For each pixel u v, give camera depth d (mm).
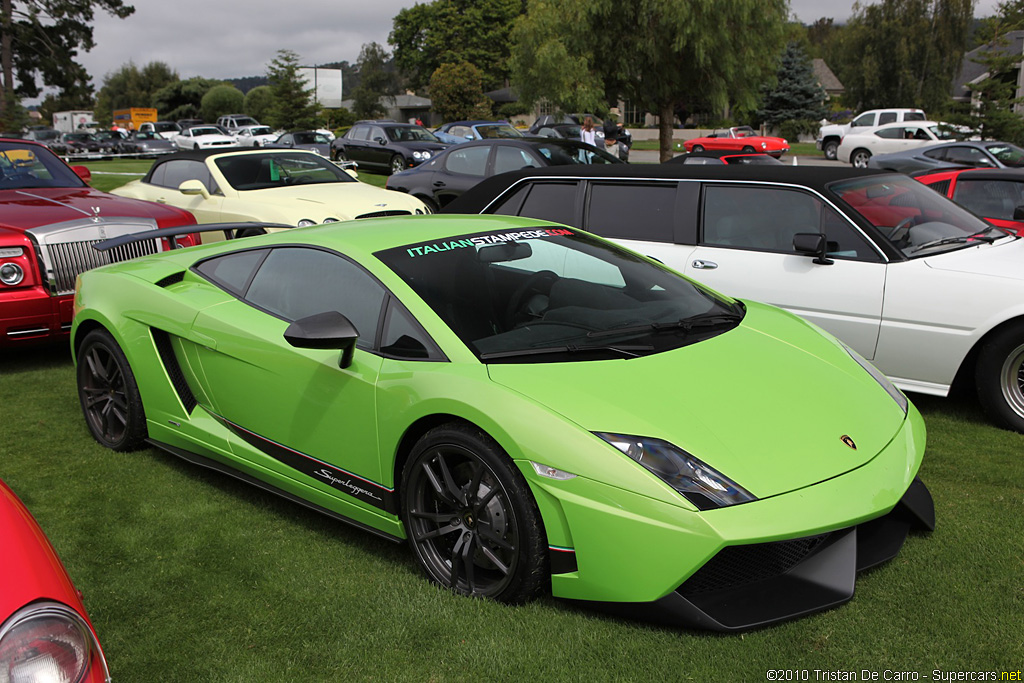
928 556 3039
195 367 3746
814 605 2557
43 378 5676
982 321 4328
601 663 2463
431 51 68750
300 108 48094
